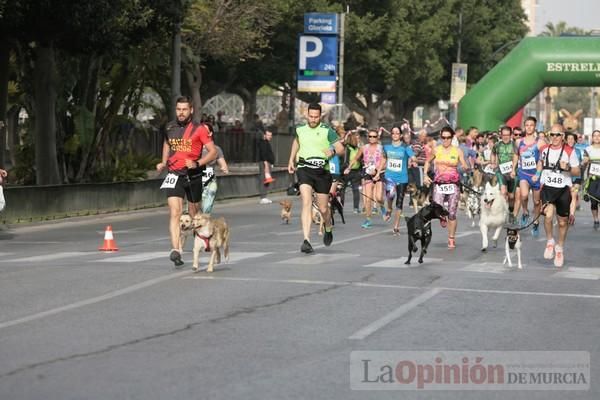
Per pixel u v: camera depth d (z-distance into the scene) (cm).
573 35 4953
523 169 2430
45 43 3312
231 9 5731
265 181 3800
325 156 1906
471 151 3177
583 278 1652
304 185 1912
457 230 2569
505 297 1416
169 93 4825
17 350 1020
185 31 5141
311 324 1176
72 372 926
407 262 1781
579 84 4831
